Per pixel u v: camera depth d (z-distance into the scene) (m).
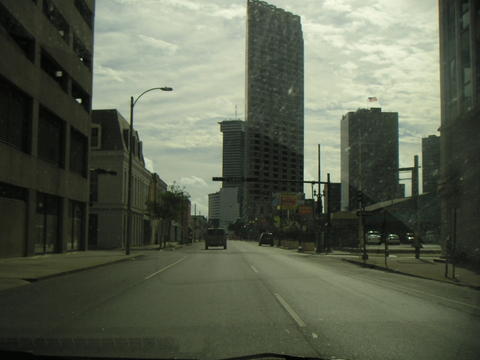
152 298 13.70
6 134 29.17
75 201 42.78
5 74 28.00
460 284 19.08
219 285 17.03
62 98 37.81
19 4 29.72
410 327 9.84
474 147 30.38
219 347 7.95
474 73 30.06
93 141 61.22
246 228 144.50
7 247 29.50
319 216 52.16
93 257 33.53
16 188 30.81
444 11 35.28
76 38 41.91
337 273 23.47
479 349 8.02
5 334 8.93
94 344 8.15
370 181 60.75
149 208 66.12
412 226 68.38
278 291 15.45
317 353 7.61
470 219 30.66
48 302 12.97
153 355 7.41
